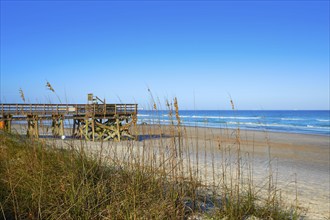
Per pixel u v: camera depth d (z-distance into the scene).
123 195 4.62
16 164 4.98
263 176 11.12
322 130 41.56
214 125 47.41
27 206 4.06
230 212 4.93
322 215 6.78
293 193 8.97
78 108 19.62
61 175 4.75
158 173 5.40
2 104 15.82
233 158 14.70
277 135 31.52
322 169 13.84
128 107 21.52
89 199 4.38
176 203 4.94
